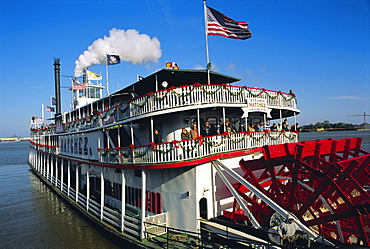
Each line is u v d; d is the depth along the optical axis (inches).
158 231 505.4
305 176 608.4
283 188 520.4
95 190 892.6
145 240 497.0
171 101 498.3
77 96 1301.7
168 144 484.4
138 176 598.9
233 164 545.6
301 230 411.2
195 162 474.6
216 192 512.1
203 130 532.1
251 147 567.8
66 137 1045.2
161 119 598.9
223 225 465.4
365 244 405.1
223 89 526.9
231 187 479.8
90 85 1343.5
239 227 459.8
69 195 968.3
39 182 1457.9
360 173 503.2
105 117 688.4
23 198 1112.2
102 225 642.2
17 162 2696.9
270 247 415.2
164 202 526.9
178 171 502.3
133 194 620.4
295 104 695.1
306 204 452.8
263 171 624.7
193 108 498.9
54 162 1560.0
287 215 407.8
